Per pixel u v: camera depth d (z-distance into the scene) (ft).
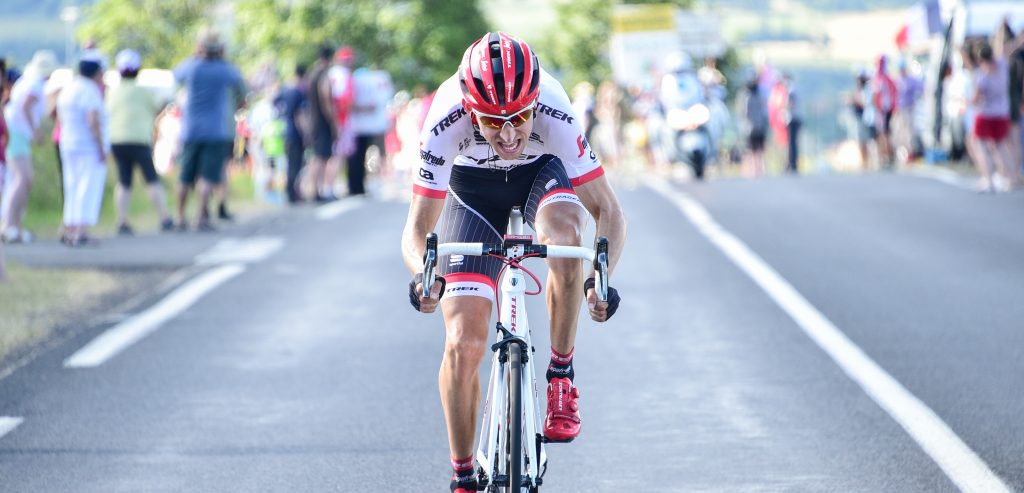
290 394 70.13
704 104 208.33
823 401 66.64
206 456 59.00
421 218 45.91
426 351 80.23
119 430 63.52
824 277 104.68
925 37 261.24
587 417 64.95
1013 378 70.54
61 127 129.39
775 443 59.52
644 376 73.26
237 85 143.84
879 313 89.51
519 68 41.78
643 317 90.07
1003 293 96.22
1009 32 170.30
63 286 103.76
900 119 244.63
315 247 127.03
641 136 290.56
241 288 103.35
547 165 48.24
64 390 71.41
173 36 628.69
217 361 78.07
